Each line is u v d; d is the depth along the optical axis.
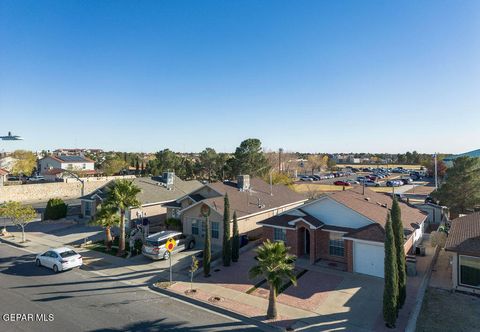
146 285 20.53
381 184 84.44
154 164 81.75
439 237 27.17
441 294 18.69
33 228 36.69
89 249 28.50
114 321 15.74
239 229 30.77
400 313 16.53
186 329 15.05
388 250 15.34
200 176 86.00
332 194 26.73
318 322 15.72
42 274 22.44
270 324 15.50
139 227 31.91
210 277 21.61
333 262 24.41
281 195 41.09
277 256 15.98
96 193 39.09
